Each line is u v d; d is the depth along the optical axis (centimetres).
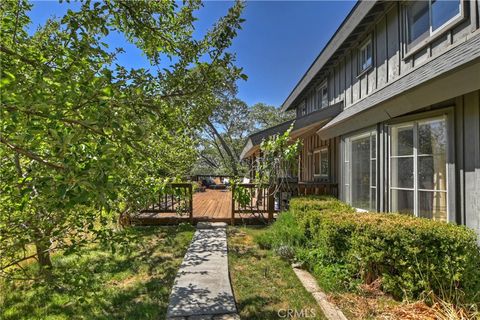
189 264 429
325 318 279
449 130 383
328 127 720
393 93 439
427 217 424
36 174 187
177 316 281
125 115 195
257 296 326
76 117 175
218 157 2822
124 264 435
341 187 744
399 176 494
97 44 232
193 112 310
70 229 288
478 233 334
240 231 653
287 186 741
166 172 503
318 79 1060
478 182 338
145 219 716
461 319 259
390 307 289
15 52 200
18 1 239
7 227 256
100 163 156
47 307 308
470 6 382
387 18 593
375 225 331
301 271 401
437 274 290
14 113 156
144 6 256
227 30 279
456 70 294
